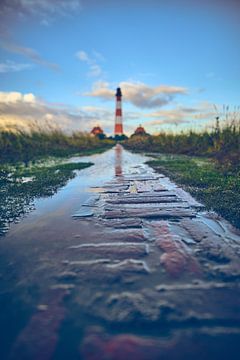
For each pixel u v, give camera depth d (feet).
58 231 11.62
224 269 7.91
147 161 48.55
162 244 9.87
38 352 5.06
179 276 7.55
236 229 11.55
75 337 5.40
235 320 5.75
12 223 12.90
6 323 5.85
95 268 8.12
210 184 21.70
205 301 6.39
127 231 11.41
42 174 30.27
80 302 6.47
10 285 7.30
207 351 5.00
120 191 20.63
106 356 4.92
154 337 5.34
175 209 14.93
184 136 72.28
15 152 49.19
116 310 6.12
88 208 15.56
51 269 8.14
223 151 41.96
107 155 73.61
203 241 10.08
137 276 7.59
